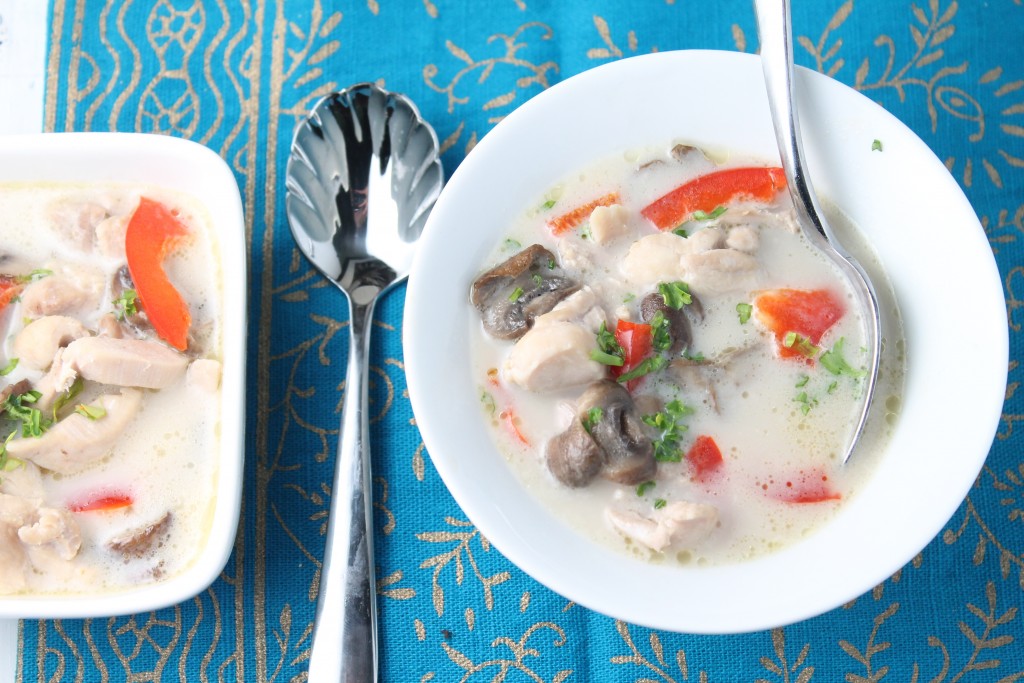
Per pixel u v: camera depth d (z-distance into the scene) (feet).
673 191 1.79
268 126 2.01
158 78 2.03
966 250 1.70
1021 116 1.98
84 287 1.88
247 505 1.89
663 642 1.84
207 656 1.85
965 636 1.84
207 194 1.93
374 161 1.97
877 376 1.71
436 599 1.86
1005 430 1.89
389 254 1.94
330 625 1.81
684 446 1.71
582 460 1.67
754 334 1.74
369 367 1.92
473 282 1.74
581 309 1.73
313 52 2.03
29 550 1.80
